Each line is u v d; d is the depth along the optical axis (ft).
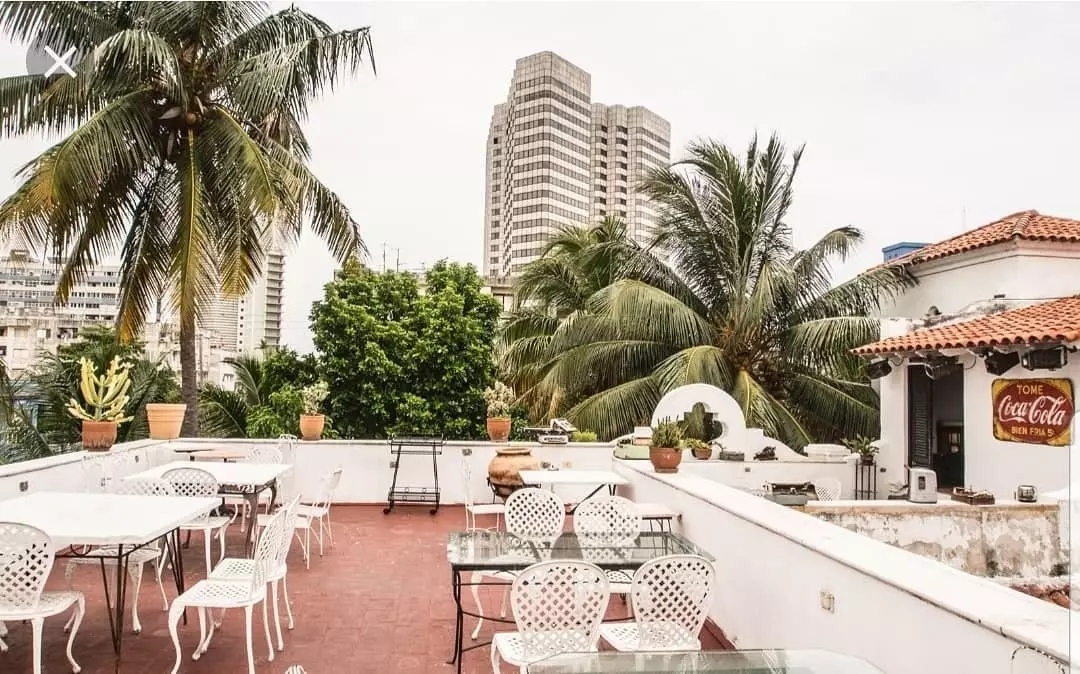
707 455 35.78
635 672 8.29
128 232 37.96
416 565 24.23
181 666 15.08
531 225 217.36
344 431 48.47
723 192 53.01
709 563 12.44
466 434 49.21
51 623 17.52
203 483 19.49
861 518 21.48
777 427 44.70
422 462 35.47
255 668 15.12
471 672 15.12
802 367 51.11
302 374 52.90
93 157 30.96
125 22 36.55
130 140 33.78
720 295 54.39
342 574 23.03
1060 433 25.45
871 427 48.14
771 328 51.80
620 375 52.95
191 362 36.37
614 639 13.21
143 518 14.75
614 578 16.03
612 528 18.67
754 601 15.40
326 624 18.15
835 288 49.11
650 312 47.65
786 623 13.74
